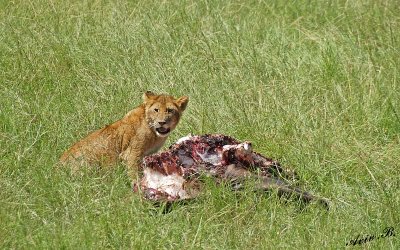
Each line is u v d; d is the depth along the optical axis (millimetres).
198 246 10984
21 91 15414
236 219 11617
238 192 12008
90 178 12477
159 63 16297
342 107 15039
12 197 11773
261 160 12609
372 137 14250
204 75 16078
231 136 13555
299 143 13570
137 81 15672
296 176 12805
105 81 15828
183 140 12438
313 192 12641
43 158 12789
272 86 15383
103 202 11742
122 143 13562
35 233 11023
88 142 13438
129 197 11984
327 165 13188
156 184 12078
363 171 13133
